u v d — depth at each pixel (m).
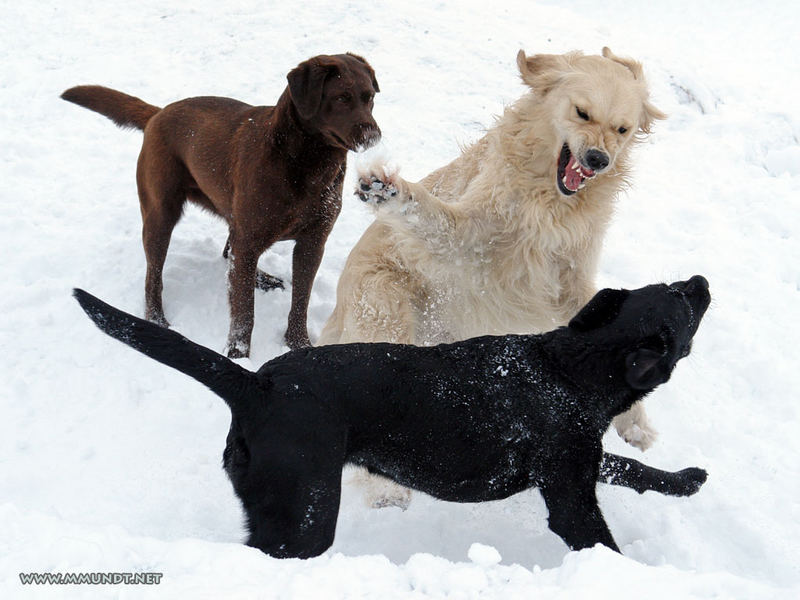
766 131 16.27
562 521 6.14
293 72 9.05
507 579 4.75
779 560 6.94
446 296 8.44
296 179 9.34
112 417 8.56
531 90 8.07
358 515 7.34
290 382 5.81
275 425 5.65
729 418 9.12
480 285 8.25
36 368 9.22
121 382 9.06
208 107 10.22
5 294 10.42
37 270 10.98
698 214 13.66
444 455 6.11
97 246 11.55
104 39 18.17
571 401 6.25
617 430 8.29
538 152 7.88
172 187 10.18
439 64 17.55
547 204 7.90
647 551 6.84
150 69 16.94
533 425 6.16
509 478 6.28
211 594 4.33
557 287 8.34
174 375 9.22
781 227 13.39
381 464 6.13
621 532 7.20
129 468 7.79
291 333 10.21
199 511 7.17
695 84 17.83
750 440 8.70
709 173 15.02
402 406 5.98
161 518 7.07
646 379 6.21
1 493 7.36
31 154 13.92
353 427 5.89
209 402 8.81
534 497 7.45
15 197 12.60
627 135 7.71
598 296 6.55
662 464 8.14
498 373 6.28
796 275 12.30
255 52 17.55
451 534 7.02
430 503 7.51
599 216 8.17
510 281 8.23
